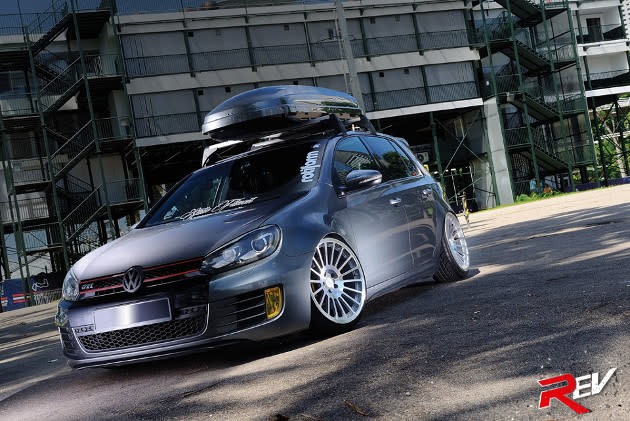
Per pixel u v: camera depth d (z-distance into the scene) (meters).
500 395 1.95
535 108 32.88
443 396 2.03
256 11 28.88
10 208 24.59
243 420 2.13
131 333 3.24
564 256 5.23
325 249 3.55
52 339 6.54
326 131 4.46
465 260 5.19
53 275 24.83
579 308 2.96
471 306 3.56
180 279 3.19
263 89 4.41
